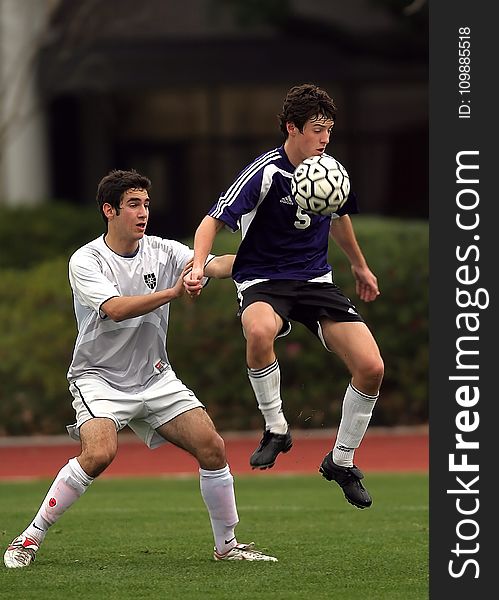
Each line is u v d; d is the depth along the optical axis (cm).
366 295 2853
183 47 8025
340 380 5903
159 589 2372
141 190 2611
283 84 8038
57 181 8975
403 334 5931
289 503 3803
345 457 2603
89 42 7375
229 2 7369
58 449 5531
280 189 2522
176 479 4641
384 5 6975
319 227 2588
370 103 8700
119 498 3969
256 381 2503
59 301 6106
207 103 8938
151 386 2644
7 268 7494
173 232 9012
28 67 7075
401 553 2786
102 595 2319
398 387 5969
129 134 9019
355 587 2394
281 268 2570
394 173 8700
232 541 2705
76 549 2870
